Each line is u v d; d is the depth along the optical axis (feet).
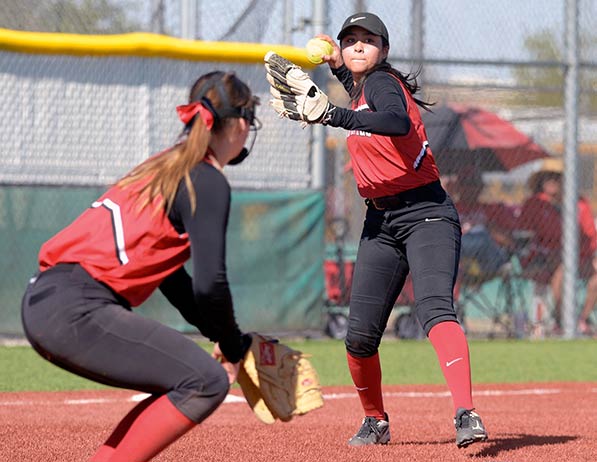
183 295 42.91
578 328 156.76
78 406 85.20
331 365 118.01
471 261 148.25
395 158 58.44
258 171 140.97
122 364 38.42
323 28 141.08
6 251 129.70
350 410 84.94
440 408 87.51
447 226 59.47
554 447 62.44
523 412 84.99
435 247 58.85
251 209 135.85
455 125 148.77
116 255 38.60
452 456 58.59
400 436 68.74
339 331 143.74
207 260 37.93
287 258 137.28
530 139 150.10
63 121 135.74
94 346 38.29
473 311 164.45
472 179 149.28
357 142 59.67
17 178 134.41
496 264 149.07
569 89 153.69
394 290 61.57
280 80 55.26
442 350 57.36
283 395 42.63
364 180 60.08
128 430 39.01
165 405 38.58
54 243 39.45
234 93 40.01
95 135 136.67
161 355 38.50
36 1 137.80
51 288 38.50
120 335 38.34
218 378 38.68
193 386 38.42
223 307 38.81
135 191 39.04
